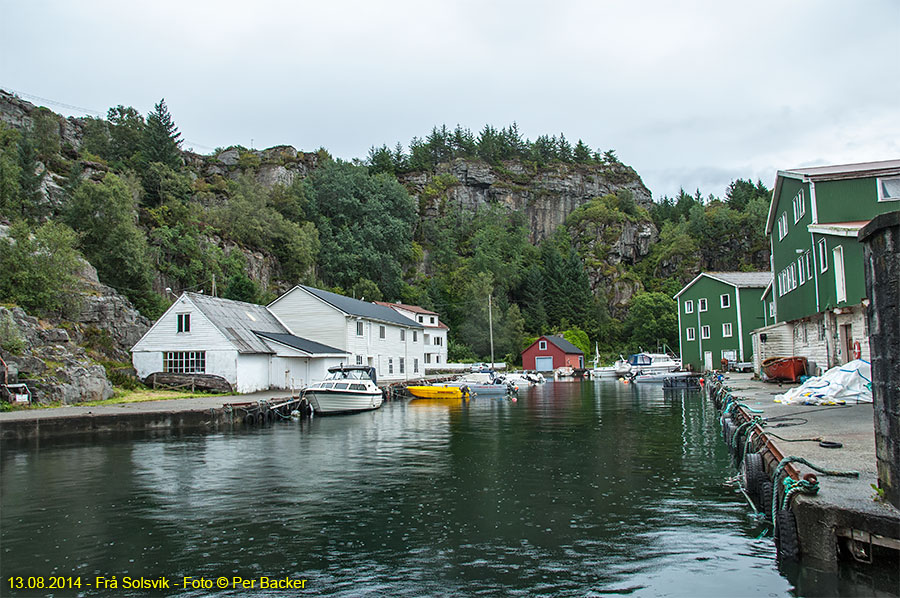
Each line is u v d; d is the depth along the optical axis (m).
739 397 20.52
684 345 55.56
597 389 49.59
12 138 71.12
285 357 38.47
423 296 90.00
